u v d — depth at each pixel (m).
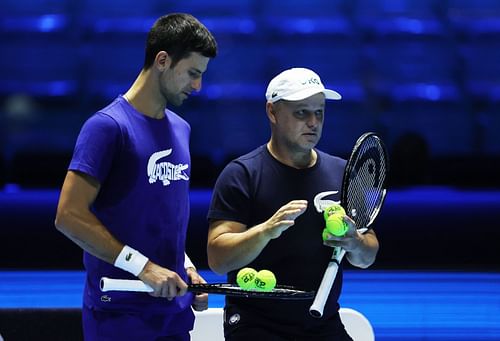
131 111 12.70
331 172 14.15
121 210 12.57
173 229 12.98
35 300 29.72
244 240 12.86
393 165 47.97
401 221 41.66
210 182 48.16
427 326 26.34
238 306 13.87
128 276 12.59
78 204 12.12
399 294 31.34
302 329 13.66
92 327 12.98
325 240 13.11
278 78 13.80
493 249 39.56
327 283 13.00
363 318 15.81
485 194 47.88
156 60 12.59
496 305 29.50
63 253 38.25
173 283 12.07
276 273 13.70
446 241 39.94
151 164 12.66
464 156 49.97
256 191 13.78
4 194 46.84
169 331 13.28
